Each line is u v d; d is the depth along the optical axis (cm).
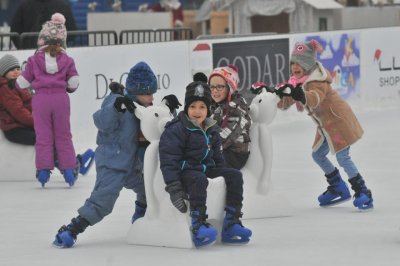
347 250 858
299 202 1133
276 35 1967
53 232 970
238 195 872
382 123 2009
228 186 870
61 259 837
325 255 838
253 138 1004
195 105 842
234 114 972
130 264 810
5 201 1174
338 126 1061
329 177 1095
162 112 868
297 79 1057
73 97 1595
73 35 1855
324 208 1092
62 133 1270
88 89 1620
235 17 2895
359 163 1469
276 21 2864
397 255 835
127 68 1697
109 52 1658
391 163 1467
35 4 1855
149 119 863
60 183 1322
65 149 1271
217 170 873
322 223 993
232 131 972
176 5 2922
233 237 879
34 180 1349
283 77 1991
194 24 3241
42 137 1262
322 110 1064
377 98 2245
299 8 2806
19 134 1341
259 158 1009
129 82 891
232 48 1877
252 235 930
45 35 1254
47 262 826
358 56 2184
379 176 1339
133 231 895
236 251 856
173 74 1786
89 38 1964
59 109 1258
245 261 816
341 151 1061
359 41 2184
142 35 2080
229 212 874
